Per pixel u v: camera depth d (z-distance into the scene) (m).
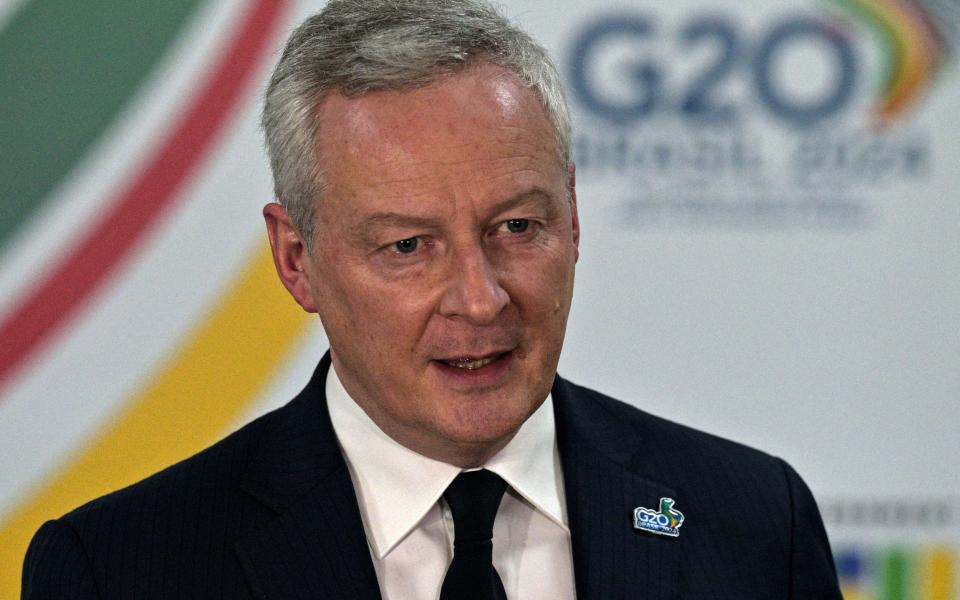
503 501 4.34
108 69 7.70
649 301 7.79
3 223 7.65
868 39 7.70
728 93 7.71
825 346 7.81
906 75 7.70
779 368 7.81
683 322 7.80
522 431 4.30
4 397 7.70
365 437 4.32
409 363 3.80
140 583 4.14
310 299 4.24
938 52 7.70
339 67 3.74
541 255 3.79
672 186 7.74
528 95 3.76
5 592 7.69
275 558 4.15
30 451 7.71
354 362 3.98
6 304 7.67
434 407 3.82
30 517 7.72
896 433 7.83
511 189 3.64
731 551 4.51
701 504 4.60
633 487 4.52
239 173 7.79
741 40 7.69
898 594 7.85
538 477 4.35
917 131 7.73
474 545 4.11
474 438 3.82
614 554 4.30
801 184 7.75
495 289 3.63
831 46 7.70
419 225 3.64
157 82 7.73
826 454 7.84
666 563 4.36
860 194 7.76
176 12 7.73
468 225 3.63
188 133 7.77
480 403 3.80
